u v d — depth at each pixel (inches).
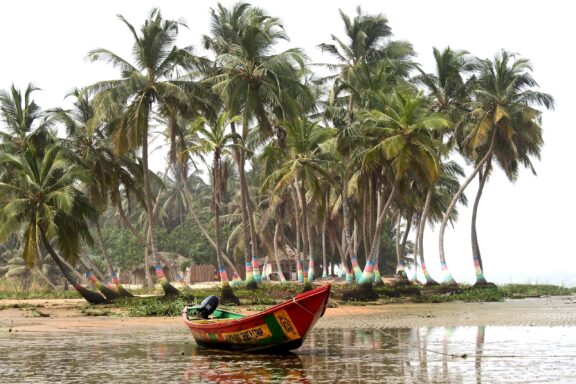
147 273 2539.4
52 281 3282.5
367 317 1475.1
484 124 2268.7
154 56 1891.0
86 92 1876.2
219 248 1852.9
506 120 2266.2
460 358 836.0
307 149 1979.6
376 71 2324.1
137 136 1857.8
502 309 1700.3
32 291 2568.9
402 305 1898.4
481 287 2440.9
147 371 765.9
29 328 1277.1
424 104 2129.7
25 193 1796.3
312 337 1083.9
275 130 2287.2
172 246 3523.6
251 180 3331.7
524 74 2298.2
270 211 2669.8
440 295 2218.3
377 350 917.2
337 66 2452.0
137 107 1873.8
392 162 1974.7
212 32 2122.3
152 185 3314.5
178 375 738.2
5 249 3735.2
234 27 2066.9
